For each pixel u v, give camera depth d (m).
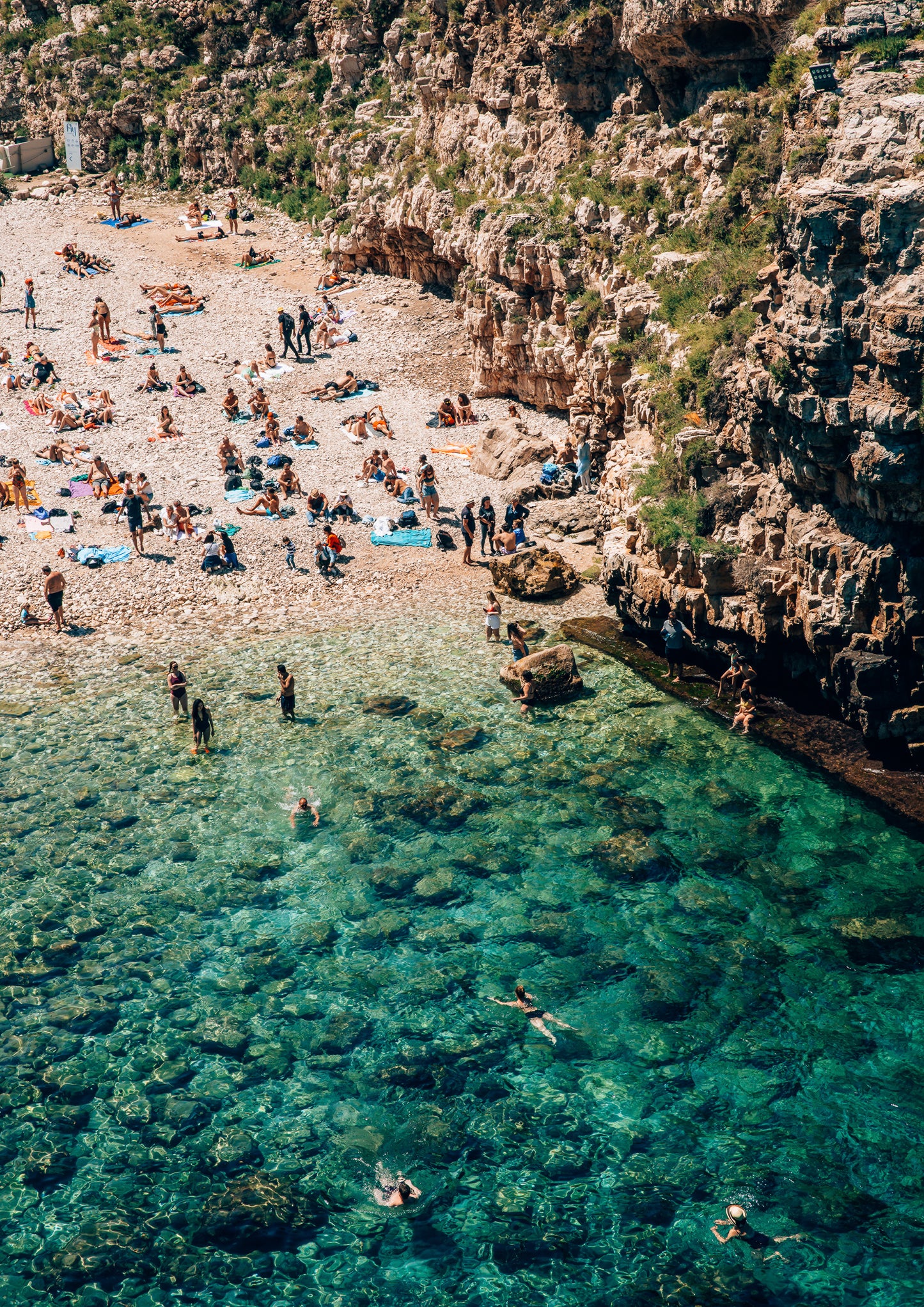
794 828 27.47
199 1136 20.34
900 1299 17.23
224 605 40.50
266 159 74.00
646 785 29.36
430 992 23.30
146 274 66.44
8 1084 21.38
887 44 30.89
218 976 23.91
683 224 44.78
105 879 26.77
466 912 25.42
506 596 40.38
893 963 23.47
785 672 32.62
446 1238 18.50
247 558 43.00
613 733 31.67
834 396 27.81
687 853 26.86
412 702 33.66
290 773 30.44
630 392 40.91
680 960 23.81
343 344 59.56
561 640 37.09
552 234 48.78
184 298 63.06
